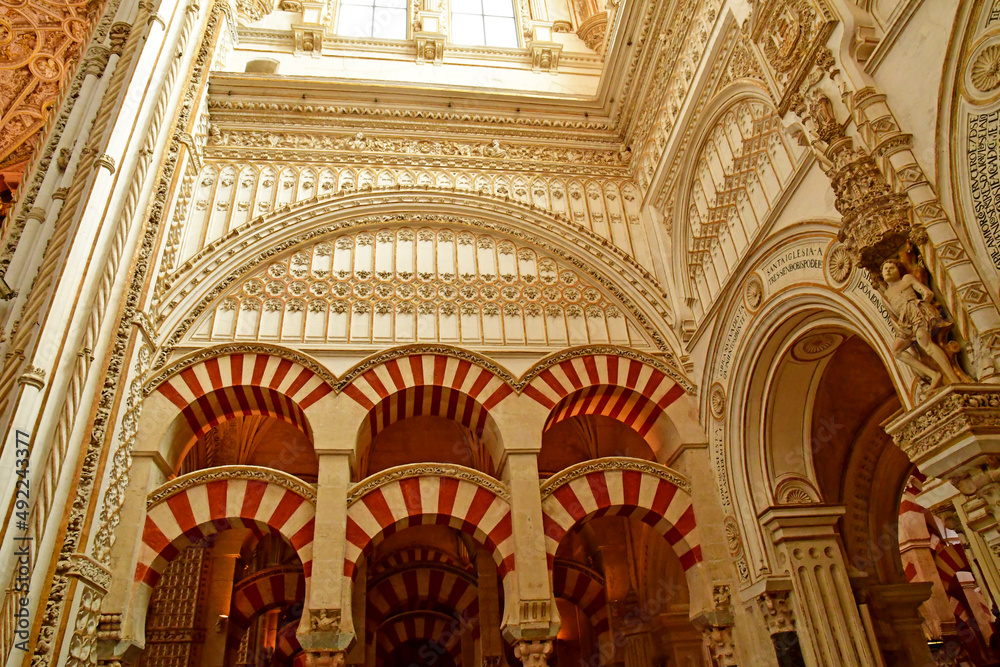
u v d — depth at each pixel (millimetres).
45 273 6309
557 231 9984
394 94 10664
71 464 5871
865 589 8023
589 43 12789
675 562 10922
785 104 6227
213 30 10242
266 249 9148
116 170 7070
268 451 12227
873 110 5145
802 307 6762
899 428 4723
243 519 7434
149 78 7953
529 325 9219
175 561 11180
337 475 7707
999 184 4293
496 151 10719
